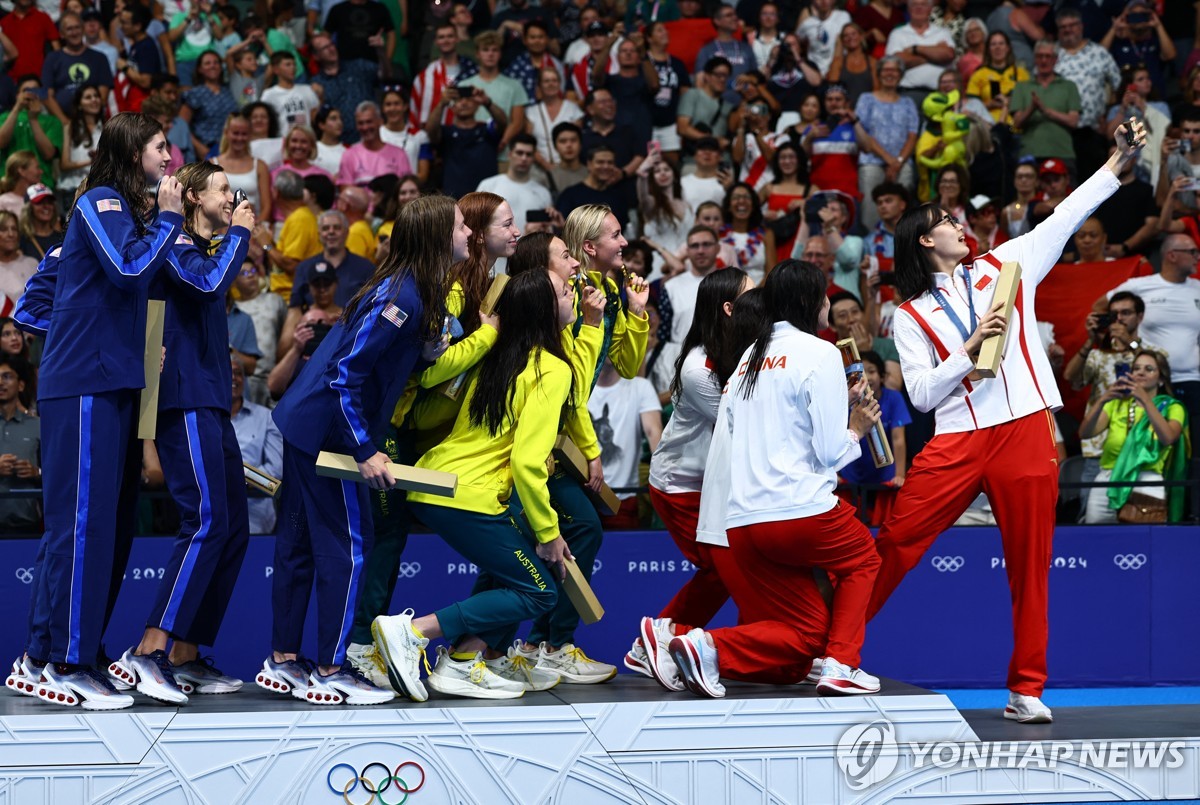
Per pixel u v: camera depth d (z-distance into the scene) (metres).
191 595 8.70
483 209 9.49
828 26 20.50
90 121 18.25
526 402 8.86
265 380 15.68
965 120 18.55
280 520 9.03
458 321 9.21
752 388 9.16
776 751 8.62
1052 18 21.17
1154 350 14.64
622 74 19.12
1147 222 18.16
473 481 8.91
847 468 13.59
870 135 18.97
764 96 19.34
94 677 8.40
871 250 17.47
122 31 20.06
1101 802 8.81
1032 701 9.50
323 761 8.24
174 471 8.82
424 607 12.74
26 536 12.42
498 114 18.78
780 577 9.12
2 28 20.05
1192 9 21.42
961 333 9.63
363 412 8.53
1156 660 13.45
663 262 16.98
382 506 9.68
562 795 8.45
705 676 8.87
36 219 16.12
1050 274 16.80
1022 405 9.48
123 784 8.09
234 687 9.38
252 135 18.41
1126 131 9.87
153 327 8.69
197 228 9.28
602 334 9.98
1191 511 14.10
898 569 9.60
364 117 18.16
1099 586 13.44
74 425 8.34
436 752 8.34
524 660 9.59
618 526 13.59
